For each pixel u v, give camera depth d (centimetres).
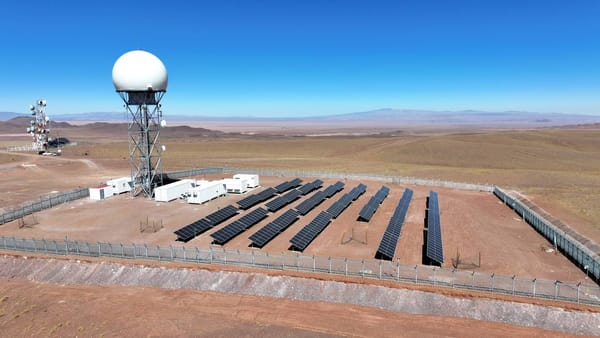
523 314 2709
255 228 4559
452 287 2997
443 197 6209
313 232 4212
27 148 14362
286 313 2802
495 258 3666
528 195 6050
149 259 3534
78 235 4322
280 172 8300
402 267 3394
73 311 2853
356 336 2511
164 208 5456
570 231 4297
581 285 3039
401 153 12450
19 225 4638
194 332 2547
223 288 3155
